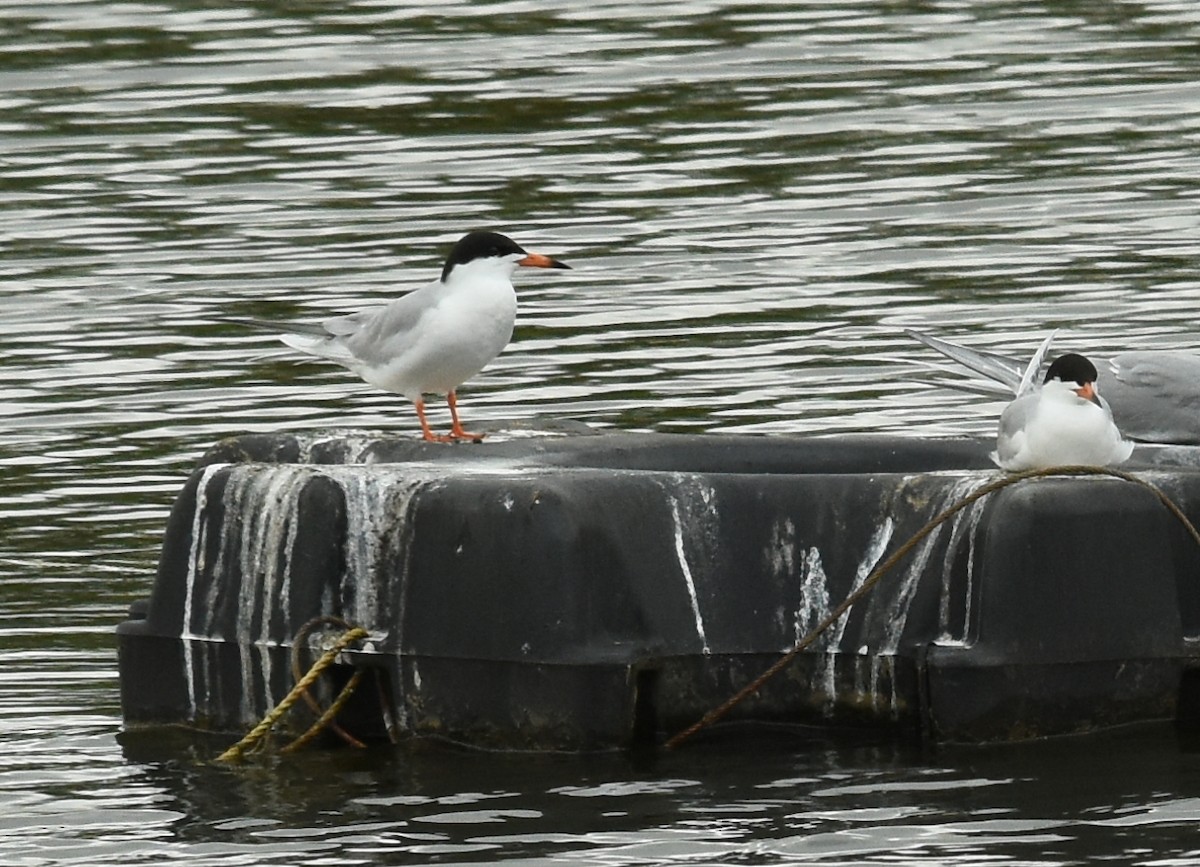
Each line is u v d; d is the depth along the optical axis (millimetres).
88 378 19406
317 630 12031
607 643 11570
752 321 20531
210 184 24656
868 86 27672
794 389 18641
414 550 11867
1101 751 11477
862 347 19703
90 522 16141
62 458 17531
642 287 21531
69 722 12648
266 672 12258
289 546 12156
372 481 12039
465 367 13633
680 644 11742
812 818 10555
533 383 19016
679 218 23500
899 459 13641
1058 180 24406
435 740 11922
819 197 24078
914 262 22078
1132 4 30953
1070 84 27672
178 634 12523
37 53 28828
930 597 11688
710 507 11898
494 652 11633
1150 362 15133
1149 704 11859
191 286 21719
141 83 27844
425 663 11836
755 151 25562
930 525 11523
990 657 11406
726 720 12000
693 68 28375
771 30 29859
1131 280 21250
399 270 21984
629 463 13367
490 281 13523
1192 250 22078
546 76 28125
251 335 20406
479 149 25734
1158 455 13164
